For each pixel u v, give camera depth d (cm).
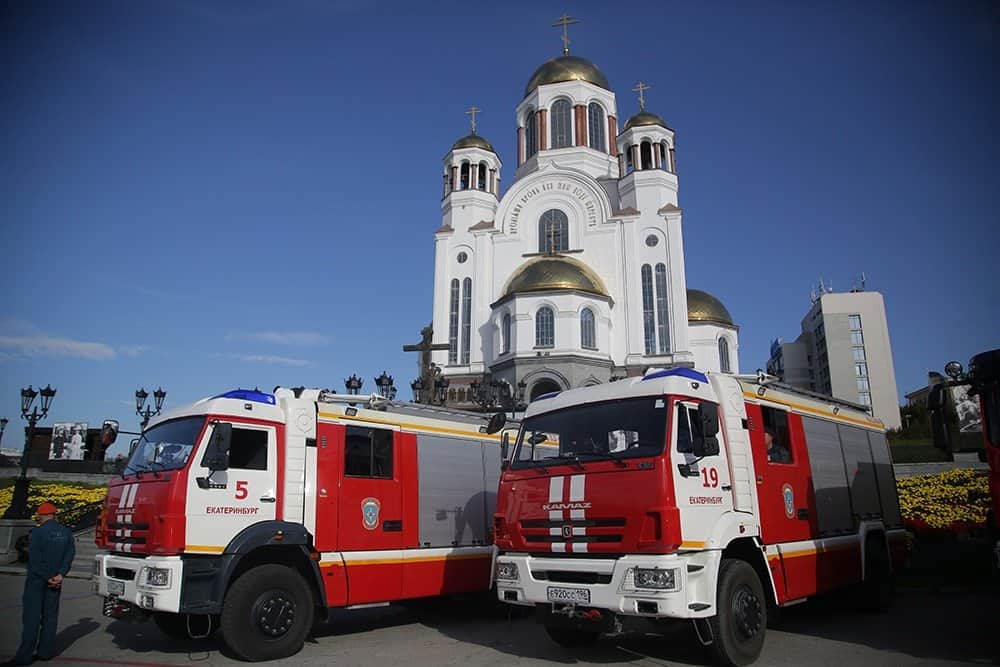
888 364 7988
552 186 4400
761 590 831
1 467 3169
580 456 832
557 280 3809
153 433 975
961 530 1540
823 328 8369
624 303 4106
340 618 1210
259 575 871
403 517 1073
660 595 700
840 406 1207
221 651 918
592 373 3709
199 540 848
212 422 905
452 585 1113
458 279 4366
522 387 3609
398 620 1185
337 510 988
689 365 3903
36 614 865
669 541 718
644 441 789
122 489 943
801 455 1019
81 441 3234
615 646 920
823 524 1024
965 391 941
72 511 2347
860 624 1054
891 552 1195
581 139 4759
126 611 877
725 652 761
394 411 1121
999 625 1017
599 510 775
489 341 4184
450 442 1188
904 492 2114
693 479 779
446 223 4550
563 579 789
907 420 4759
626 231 4219
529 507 845
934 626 1025
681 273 4081
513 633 1050
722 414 884
